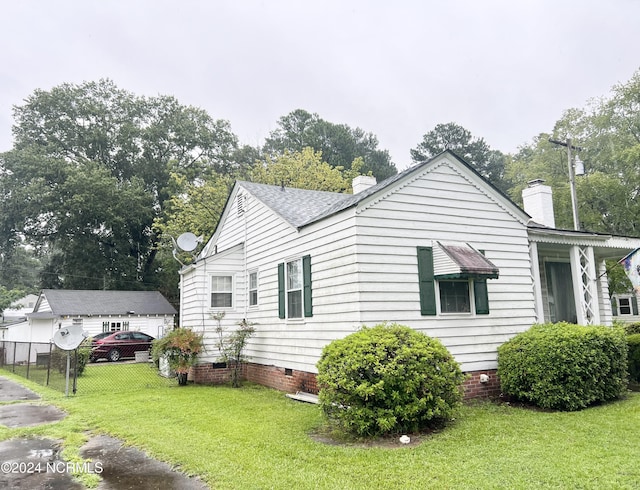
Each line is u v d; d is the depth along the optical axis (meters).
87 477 5.01
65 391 11.02
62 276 36.09
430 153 47.44
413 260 8.64
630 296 24.22
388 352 6.54
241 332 12.09
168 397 9.95
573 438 5.85
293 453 5.54
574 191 18.22
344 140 42.72
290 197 13.23
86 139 35.97
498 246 9.75
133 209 34.31
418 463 5.03
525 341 8.39
